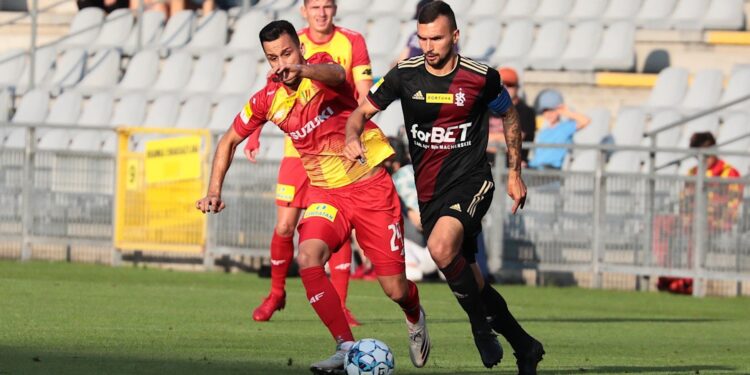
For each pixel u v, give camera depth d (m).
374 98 21.00
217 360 23.25
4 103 66.06
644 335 32.12
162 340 26.73
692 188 46.03
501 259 48.09
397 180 47.69
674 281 47.38
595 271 47.25
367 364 20.38
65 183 51.19
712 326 35.25
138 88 65.25
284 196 31.22
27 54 70.19
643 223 46.66
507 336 21.28
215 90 64.06
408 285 22.39
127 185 50.47
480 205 20.88
